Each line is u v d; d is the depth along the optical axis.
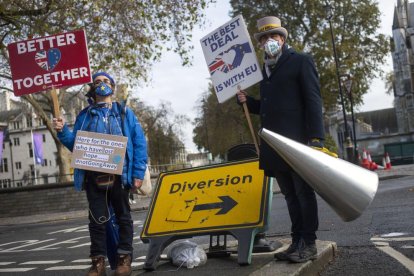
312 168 3.84
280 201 14.79
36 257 7.81
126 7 14.64
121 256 4.46
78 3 14.29
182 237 4.83
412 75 83.31
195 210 4.93
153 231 4.94
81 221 17.59
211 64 5.04
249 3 43.25
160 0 15.41
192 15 15.78
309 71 4.39
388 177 22.11
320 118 4.30
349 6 39.19
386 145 55.00
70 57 4.82
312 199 4.39
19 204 26.56
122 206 4.52
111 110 4.65
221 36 4.99
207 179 5.15
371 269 4.53
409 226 7.09
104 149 4.42
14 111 86.12
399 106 84.06
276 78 4.50
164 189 5.27
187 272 4.35
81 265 6.35
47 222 20.42
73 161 4.39
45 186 26.39
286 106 4.43
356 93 39.47
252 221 4.60
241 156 5.25
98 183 4.43
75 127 4.69
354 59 38.12
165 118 70.12
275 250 5.10
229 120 54.47
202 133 65.44
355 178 3.80
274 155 4.39
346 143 31.86
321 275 4.48
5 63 24.25
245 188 4.89
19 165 84.69
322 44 38.06
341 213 3.89
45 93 30.14
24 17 14.95
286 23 41.47
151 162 70.69
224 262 4.66
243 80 4.88
